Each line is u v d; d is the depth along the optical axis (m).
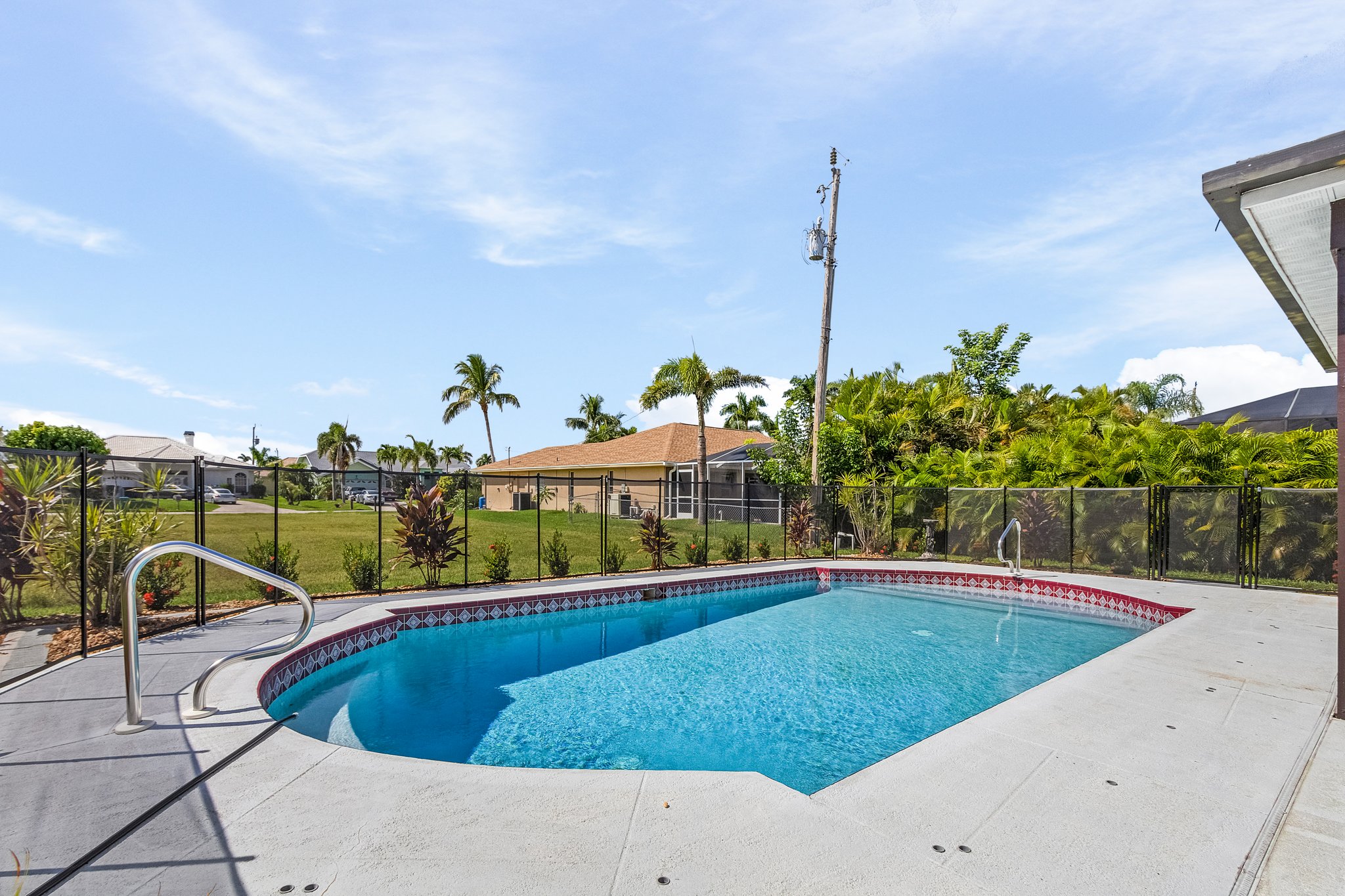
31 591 6.84
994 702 6.83
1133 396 33.50
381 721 6.14
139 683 4.50
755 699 6.88
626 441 35.62
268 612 8.73
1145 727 4.53
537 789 3.53
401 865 2.75
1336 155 3.77
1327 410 17.25
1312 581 10.98
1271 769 3.85
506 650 8.84
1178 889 2.63
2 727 4.45
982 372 30.75
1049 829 3.10
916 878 2.66
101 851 2.86
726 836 3.01
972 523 15.84
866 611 11.66
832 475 19.44
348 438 71.50
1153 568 12.30
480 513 33.44
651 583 11.77
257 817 3.19
